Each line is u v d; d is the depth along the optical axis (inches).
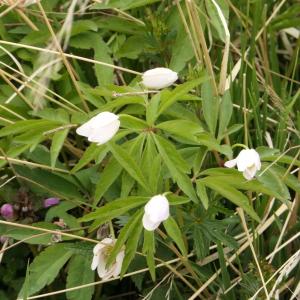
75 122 8.6
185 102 9.7
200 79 7.7
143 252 7.9
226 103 8.5
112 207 7.7
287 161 8.4
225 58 9.1
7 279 9.6
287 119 10.0
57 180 9.3
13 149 8.7
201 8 9.9
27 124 8.5
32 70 9.9
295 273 9.4
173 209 8.6
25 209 9.3
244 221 8.9
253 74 9.9
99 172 9.4
